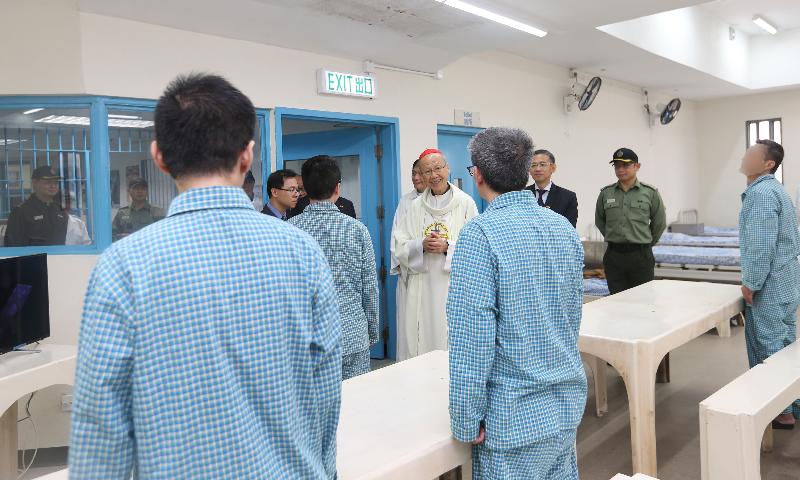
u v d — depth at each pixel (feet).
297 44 13.89
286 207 12.94
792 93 34.09
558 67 23.94
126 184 11.69
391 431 5.80
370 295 8.91
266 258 3.18
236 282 3.06
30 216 11.34
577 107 25.29
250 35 12.97
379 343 17.13
